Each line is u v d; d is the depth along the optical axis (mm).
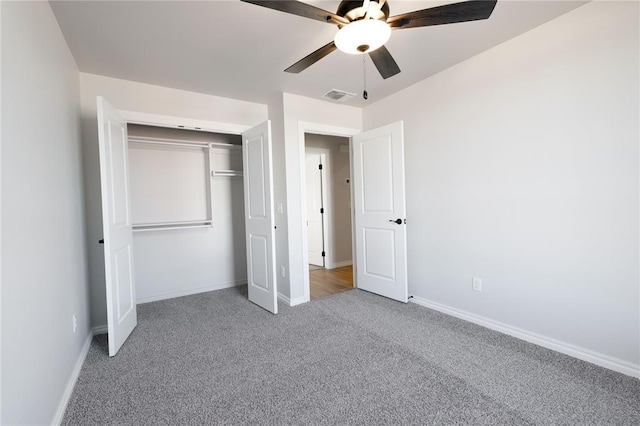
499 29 2205
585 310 2043
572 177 2064
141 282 3580
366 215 3652
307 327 2719
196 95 3242
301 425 1529
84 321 2342
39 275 1404
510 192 2410
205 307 3320
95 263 2746
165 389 1836
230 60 2533
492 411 1594
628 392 1718
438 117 2939
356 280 4000
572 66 2035
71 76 2312
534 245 2285
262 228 3191
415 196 3221
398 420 1547
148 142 3559
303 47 2336
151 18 1938
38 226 1423
